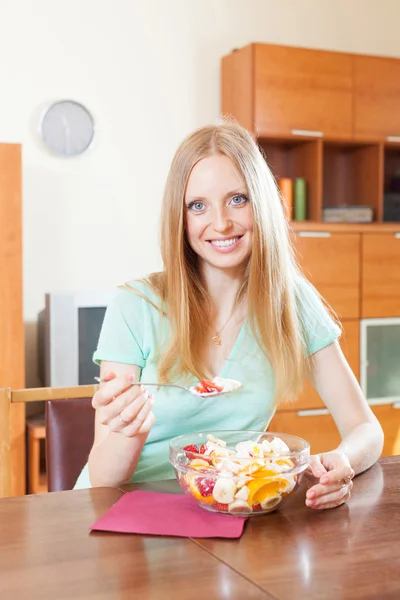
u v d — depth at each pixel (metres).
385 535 1.10
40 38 3.76
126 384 1.21
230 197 1.51
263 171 1.55
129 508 1.20
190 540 1.07
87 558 1.01
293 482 1.17
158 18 3.98
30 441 3.36
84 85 3.85
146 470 1.53
